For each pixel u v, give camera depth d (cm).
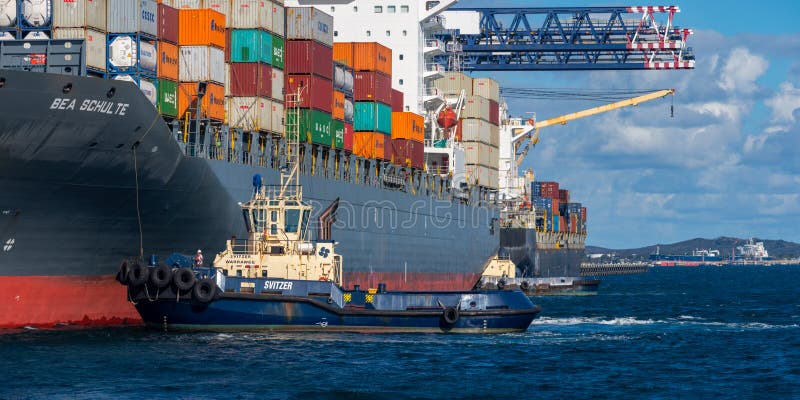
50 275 15300
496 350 15112
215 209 17538
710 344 17100
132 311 16625
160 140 15612
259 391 11638
